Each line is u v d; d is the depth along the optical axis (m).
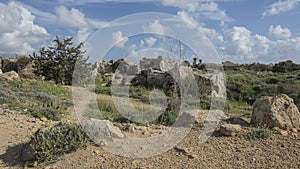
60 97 13.03
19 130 6.73
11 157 5.31
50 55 21.70
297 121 5.90
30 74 24.52
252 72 26.06
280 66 29.62
